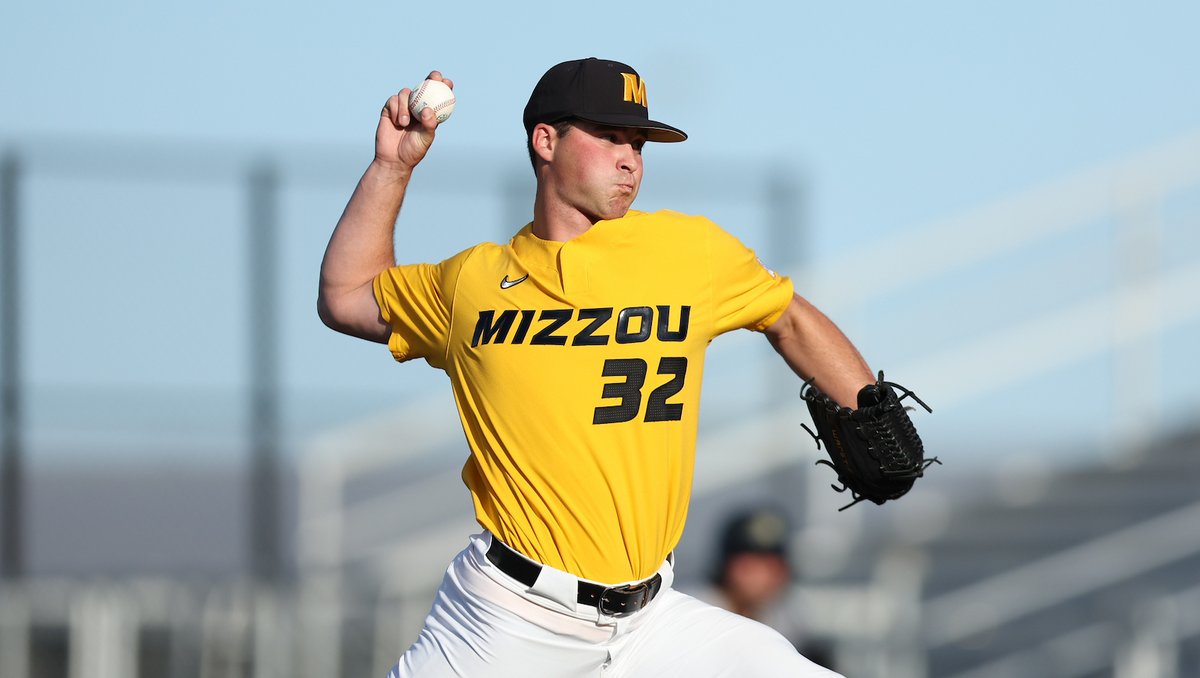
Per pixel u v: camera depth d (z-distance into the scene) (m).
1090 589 41.06
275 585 39.88
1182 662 39.53
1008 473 47.47
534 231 14.92
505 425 14.52
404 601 40.53
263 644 39.44
